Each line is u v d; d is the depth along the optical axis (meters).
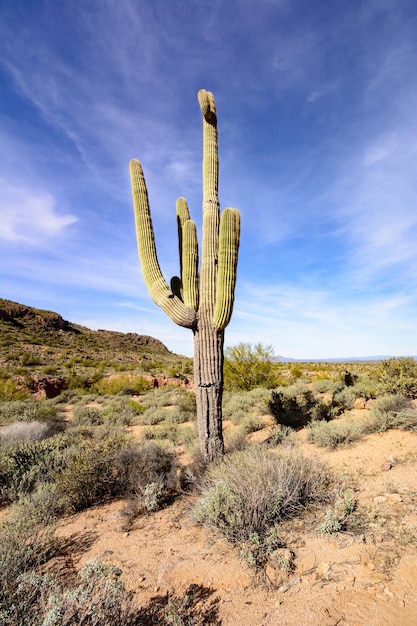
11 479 5.61
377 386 9.12
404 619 2.02
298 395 12.54
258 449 5.01
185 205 6.97
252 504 3.30
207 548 3.23
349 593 2.31
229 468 4.21
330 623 2.09
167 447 6.73
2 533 3.44
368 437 6.05
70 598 2.06
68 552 3.56
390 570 2.45
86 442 6.23
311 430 6.62
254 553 2.95
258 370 14.91
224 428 9.26
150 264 5.91
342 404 9.39
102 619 2.04
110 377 28.41
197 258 6.20
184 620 2.31
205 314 5.77
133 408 15.75
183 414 12.45
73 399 19.78
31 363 32.25
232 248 5.69
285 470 3.80
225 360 15.33
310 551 2.88
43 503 4.51
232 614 2.33
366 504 3.48
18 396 19.72
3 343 38.47
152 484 4.70
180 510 4.36
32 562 3.25
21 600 2.24
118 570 2.62
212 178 6.39
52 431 10.03
